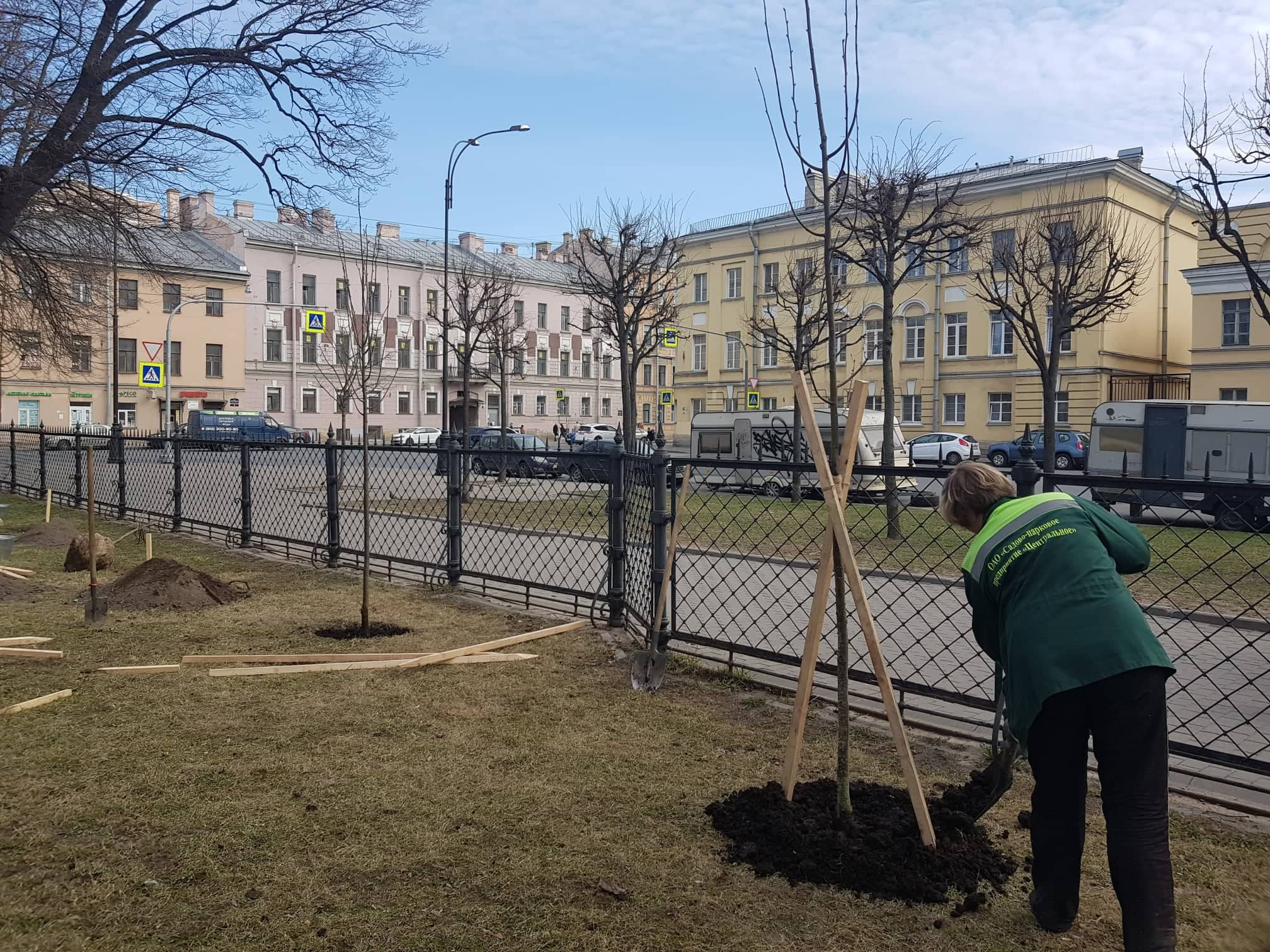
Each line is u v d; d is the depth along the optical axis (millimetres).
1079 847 2611
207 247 48594
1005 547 2658
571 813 3377
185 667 5266
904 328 39375
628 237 23453
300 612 6816
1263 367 28984
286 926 2586
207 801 3424
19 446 17531
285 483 10203
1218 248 29672
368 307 9898
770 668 5676
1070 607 2473
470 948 2494
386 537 10648
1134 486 3719
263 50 15445
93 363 44438
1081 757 2590
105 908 2660
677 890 2834
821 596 3305
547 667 5430
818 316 18875
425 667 5395
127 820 3246
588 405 63594
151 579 7109
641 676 5090
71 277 16344
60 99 13320
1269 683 5586
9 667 5195
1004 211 32656
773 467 4699
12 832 3141
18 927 2543
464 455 8328
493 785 3627
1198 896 2846
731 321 44469
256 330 49875
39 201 14438
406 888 2814
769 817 3232
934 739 4336
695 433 25562
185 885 2803
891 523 9445
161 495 12445
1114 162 30859
